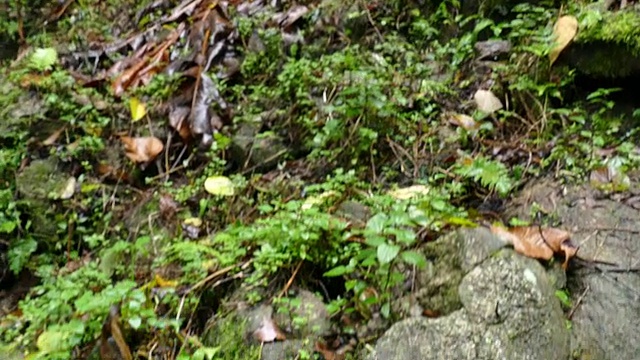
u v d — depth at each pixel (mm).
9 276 1354
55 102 1555
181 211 1375
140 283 1191
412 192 1254
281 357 990
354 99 1407
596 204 1167
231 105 1575
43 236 1396
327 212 1208
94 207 1440
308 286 1100
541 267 1007
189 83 1583
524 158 1332
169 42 1750
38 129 1529
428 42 1698
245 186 1390
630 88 1378
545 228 1101
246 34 1726
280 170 1442
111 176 1488
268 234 1129
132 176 1492
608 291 1041
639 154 1260
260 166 1465
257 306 1061
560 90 1430
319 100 1503
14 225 1368
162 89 1604
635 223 1121
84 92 1609
